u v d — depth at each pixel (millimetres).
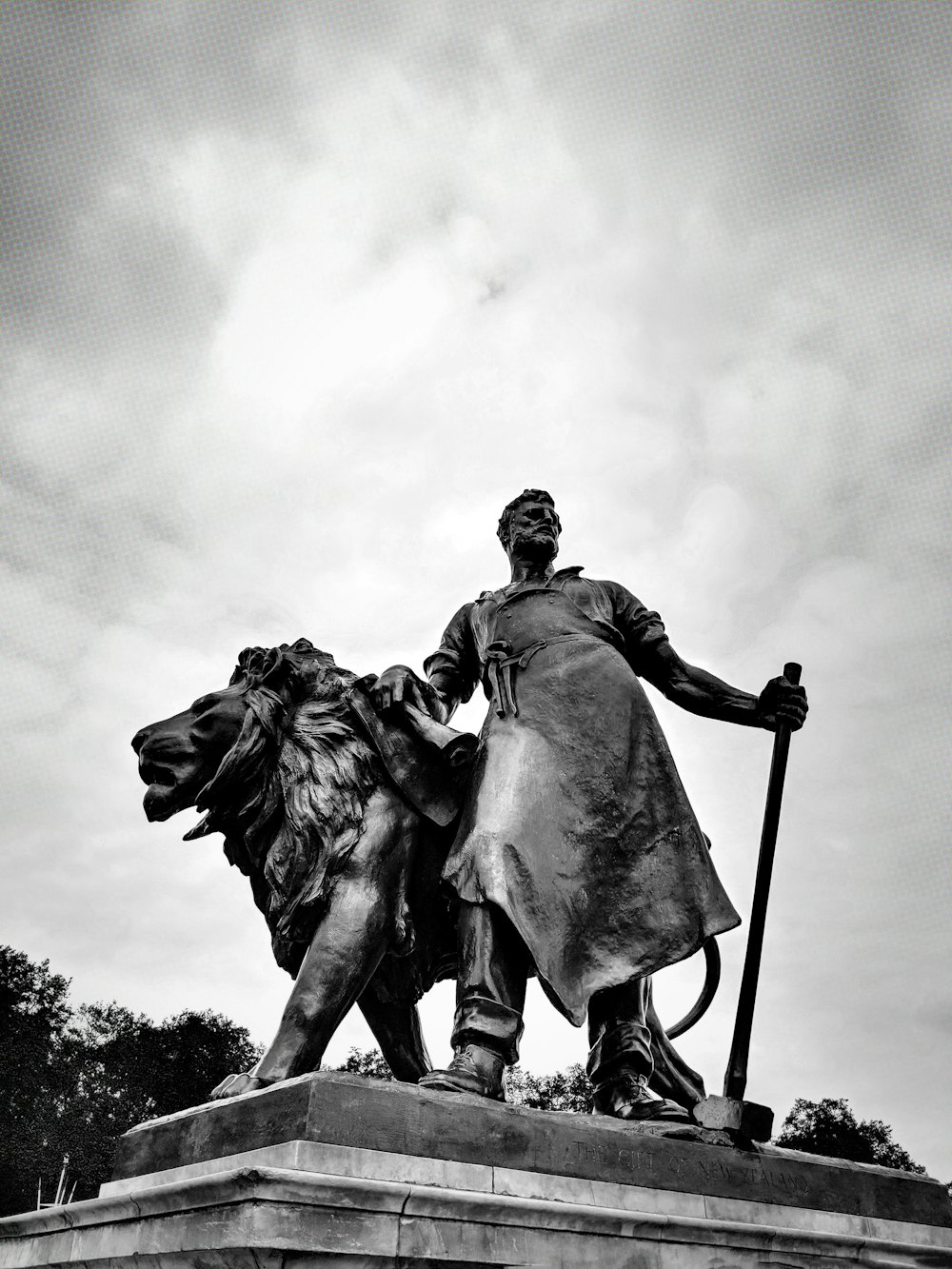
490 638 5133
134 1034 32531
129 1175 3619
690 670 5234
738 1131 3914
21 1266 3508
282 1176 2676
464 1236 2902
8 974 33906
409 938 4164
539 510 5598
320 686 4664
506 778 4414
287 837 4340
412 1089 3287
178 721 4598
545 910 4168
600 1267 3094
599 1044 4352
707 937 4469
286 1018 3844
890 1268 3793
